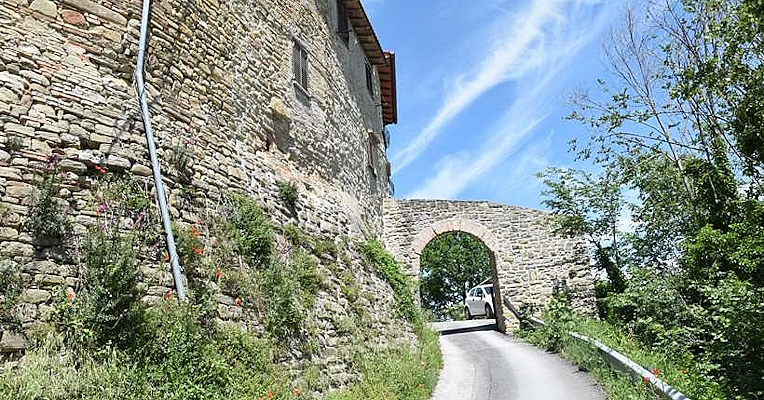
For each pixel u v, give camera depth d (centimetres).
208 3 890
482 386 1020
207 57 861
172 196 701
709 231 1136
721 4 1180
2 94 571
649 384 761
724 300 913
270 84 1045
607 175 1731
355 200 1392
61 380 470
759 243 1011
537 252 1866
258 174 920
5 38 593
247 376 627
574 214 1816
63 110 615
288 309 775
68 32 652
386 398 818
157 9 769
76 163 603
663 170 1530
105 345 520
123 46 703
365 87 1702
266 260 801
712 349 943
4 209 529
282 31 1138
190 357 571
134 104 690
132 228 623
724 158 1288
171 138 739
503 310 1822
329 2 1440
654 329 1151
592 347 1090
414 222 1872
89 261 556
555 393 909
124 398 494
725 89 1170
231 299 706
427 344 1284
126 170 647
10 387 445
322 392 766
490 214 1898
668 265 1593
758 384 844
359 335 967
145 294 584
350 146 1442
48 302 526
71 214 578
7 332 487
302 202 1037
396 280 1341
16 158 558
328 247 1048
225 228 763
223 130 861
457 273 4216
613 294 1568
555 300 1573
